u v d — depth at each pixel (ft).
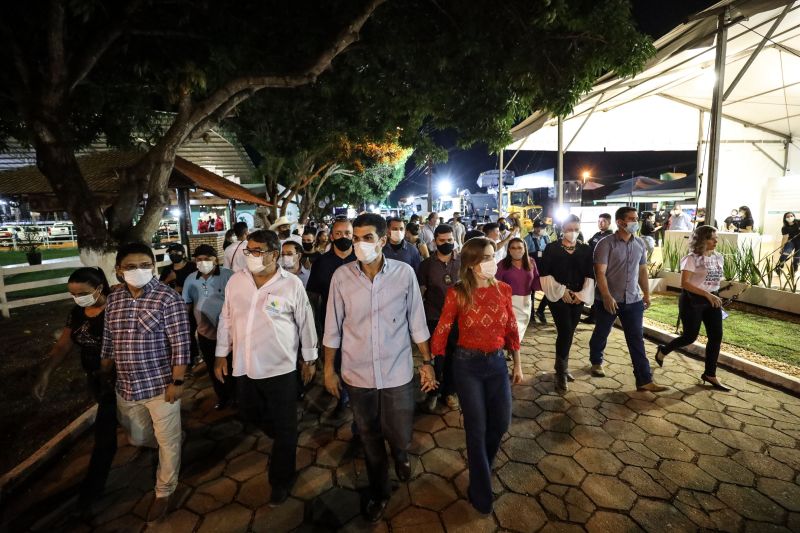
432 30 19.42
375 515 8.34
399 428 8.25
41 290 34.60
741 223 35.09
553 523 8.23
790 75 31.68
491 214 78.02
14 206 77.20
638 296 13.75
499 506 8.73
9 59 15.74
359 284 8.28
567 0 15.55
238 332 9.17
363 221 8.02
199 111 17.62
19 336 21.17
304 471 10.20
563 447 10.75
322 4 17.26
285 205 55.57
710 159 22.85
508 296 8.80
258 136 35.29
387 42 19.31
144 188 17.70
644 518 8.28
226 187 38.70
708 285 13.52
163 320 8.52
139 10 16.65
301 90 25.46
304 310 9.51
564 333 13.75
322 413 13.23
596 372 15.14
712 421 11.75
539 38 17.12
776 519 8.16
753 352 16.17
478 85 21.53
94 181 31.68
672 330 19.51
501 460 10.27
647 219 34.40
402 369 8.25
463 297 8.51
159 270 30.01
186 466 10.58
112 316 8.44
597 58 16.53
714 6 20.59
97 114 22.85
